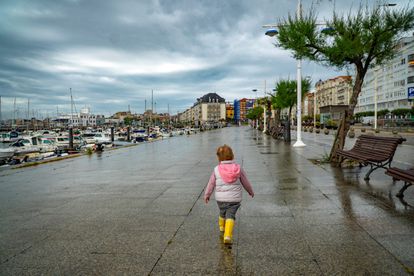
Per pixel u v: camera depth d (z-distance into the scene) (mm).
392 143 7156
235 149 17422
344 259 3260
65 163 13969
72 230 4516
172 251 3615
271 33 18594
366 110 107812
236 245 3730
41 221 5035
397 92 83750
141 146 24172
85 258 3512
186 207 5566
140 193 6934
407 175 5230
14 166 12766
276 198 5926
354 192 6160
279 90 30453
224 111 191000
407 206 5078
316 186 6867
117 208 5676
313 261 3244
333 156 10562
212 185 3984
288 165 10383
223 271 3094
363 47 9078
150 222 4746
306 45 9961
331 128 58031
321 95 154500
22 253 3721
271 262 3254
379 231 4000
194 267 3195
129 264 3318
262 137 32094
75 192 7387
